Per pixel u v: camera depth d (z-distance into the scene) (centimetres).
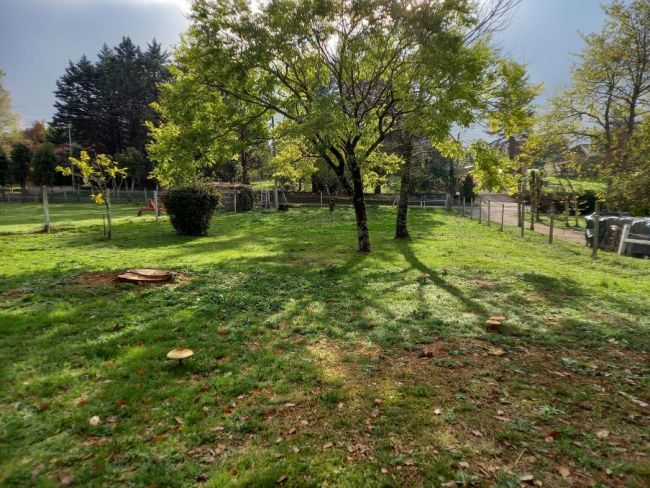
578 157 2733
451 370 466
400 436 342
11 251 1220
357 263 1130
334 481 291
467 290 837
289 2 1098
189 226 1705
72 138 6081
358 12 1075
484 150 1405
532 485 284
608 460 309
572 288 862
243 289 820
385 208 3244
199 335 565
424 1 1065
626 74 2422
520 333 588
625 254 1365
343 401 397
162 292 779
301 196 3997
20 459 306
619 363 490
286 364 477
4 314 626
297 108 1305
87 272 923
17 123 5425
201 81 1150
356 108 1218
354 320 643
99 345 517
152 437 335
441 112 1026
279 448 326
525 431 346
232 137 1281
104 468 298
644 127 2105
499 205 3934
